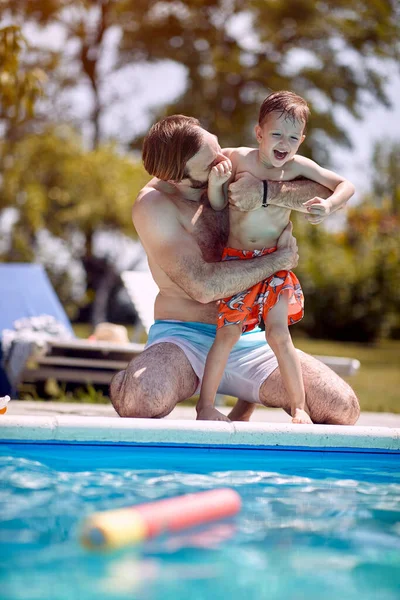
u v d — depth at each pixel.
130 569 1.89
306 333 23.64
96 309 20.88
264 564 1.98
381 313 22.97
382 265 23.09
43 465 3.10
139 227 3.86
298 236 24.05
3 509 2.42
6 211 18.83
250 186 3.73
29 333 6.79
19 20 21.88
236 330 3.75
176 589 1.76
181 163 3.76
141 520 2.06
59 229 18.86
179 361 3.81
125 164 18.92
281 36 25.00
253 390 4.01
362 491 2.92
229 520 2.38
